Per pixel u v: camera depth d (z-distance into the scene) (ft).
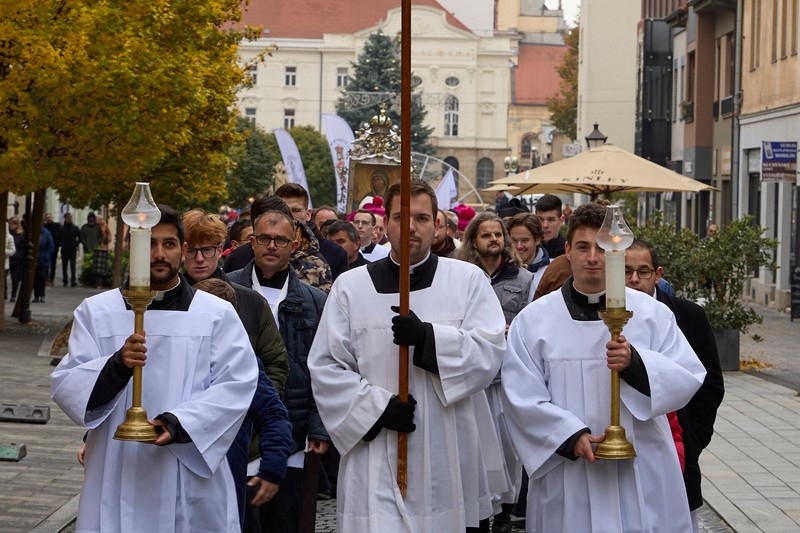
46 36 78.74
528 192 80.74
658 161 194.18
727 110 153.28
